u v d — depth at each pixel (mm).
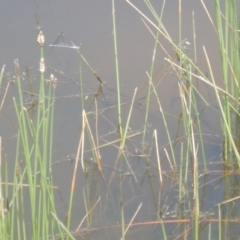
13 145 5660
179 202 4977
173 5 7621
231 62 5816
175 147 5672
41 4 7816
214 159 5516
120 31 7297
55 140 5789
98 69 6797
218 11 5250
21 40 7207
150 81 5609
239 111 5902
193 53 6824
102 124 6047
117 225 4734
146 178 5324
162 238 4578
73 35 7281
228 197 5066
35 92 6445
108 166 5469
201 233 4629
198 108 6199
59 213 4871
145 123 5641
